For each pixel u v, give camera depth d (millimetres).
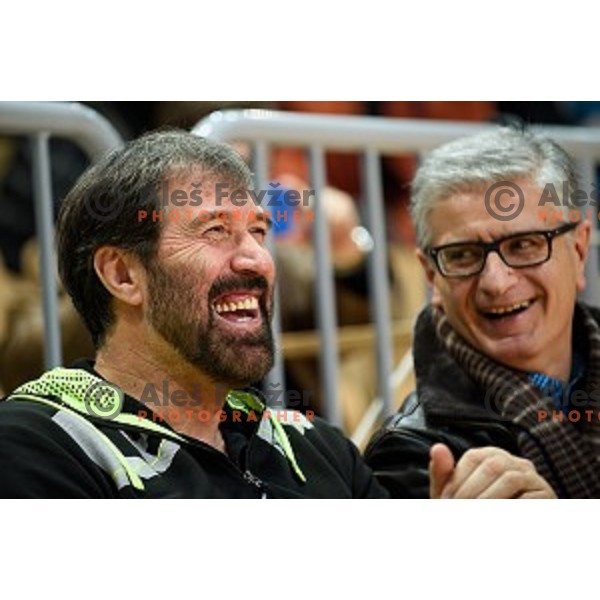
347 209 8766
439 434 6520
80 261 5754
